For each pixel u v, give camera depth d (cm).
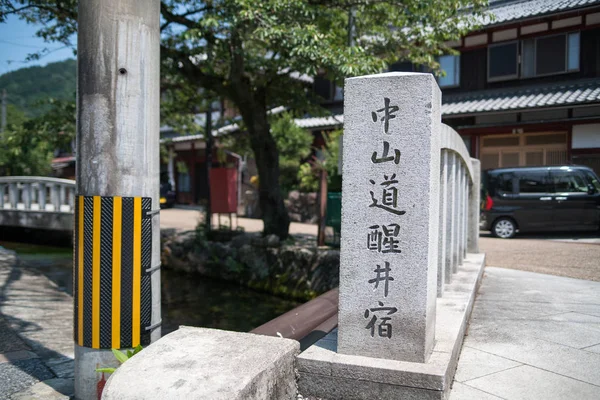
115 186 347
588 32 1495
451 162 500
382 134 284
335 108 2045
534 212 1285
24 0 970
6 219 1289
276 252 1080
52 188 1238
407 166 279
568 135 1509
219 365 241
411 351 277
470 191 753
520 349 354
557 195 1276
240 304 980
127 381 224
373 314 284
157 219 372
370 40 1213
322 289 973
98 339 344
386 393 265
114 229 341
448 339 317
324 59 827
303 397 282
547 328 408
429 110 275
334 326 389
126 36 349
